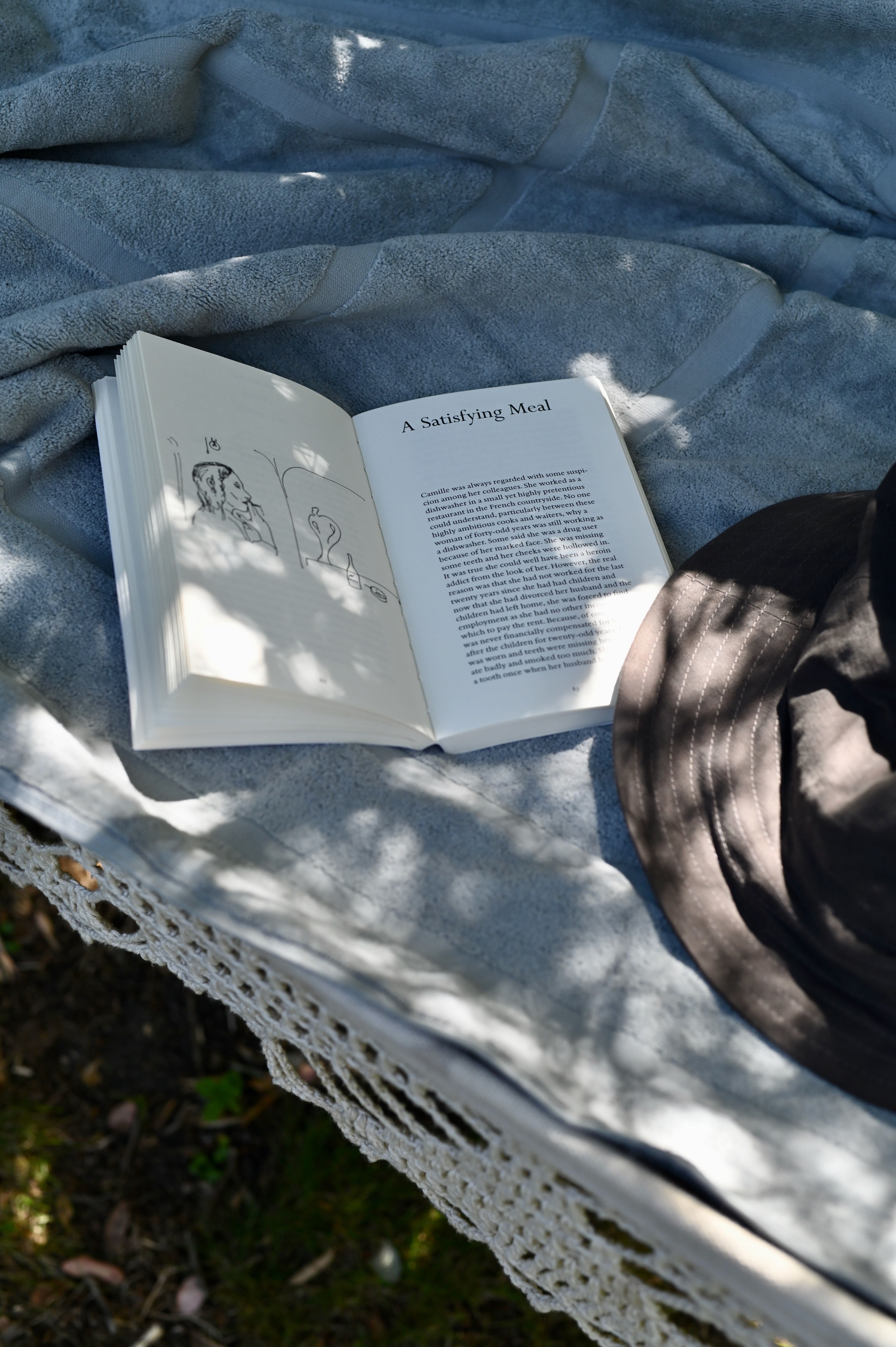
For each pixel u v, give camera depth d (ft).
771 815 2.43
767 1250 1.95
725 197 3.67
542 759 2.76
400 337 3.42
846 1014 2.26
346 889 2.49
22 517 2.97
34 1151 4.12
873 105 3.51
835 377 3.41
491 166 3.69
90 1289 3.93
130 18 3.74
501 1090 2.10
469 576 2.91
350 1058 2.38
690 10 3.58
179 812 2.55
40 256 3.35
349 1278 3.94
